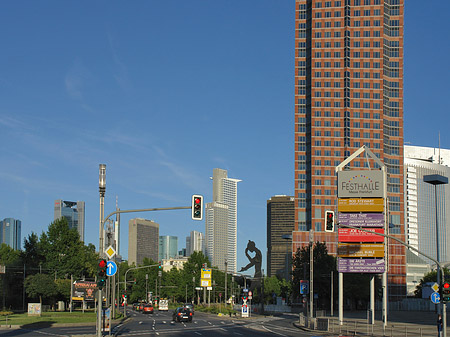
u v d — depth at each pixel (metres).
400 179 178.00
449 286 39.22
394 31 185.12
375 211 67.12
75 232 121.38
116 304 104.62
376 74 178.00
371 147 175.38
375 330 58.09
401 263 171.25
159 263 90.19
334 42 179.25
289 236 162.12
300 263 120.25
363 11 179.75
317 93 177.50
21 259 119.56
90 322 63.34
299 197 176.50
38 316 81.19
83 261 122.19
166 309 132.38
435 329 60.84
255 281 125.31
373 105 177.12
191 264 171.50
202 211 37.78
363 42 179.00
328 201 171.88
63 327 58.22
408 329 60.47
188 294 169.00
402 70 183.62
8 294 115.31
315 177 173.38
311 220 171.50
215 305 140.00
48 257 118.12
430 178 68.62
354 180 67.88
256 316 100.06
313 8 181.25
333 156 174.38
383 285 65.69
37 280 109.06
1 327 54.75
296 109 182.38
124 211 39.06
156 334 47.25
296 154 179.38
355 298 126.38
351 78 178.00
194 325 64.50
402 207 176.12
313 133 175.75
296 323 70.38
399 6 185.50
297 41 186.12
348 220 67.38
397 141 180.62
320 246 120.00
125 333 48.25
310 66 182.75
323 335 50.41
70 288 113.94
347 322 74.69
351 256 66.88
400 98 182.62
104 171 39.16
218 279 177.00
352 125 176.12
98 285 34.84
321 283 116.06
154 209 39.25
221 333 50.22
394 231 173.50
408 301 149.12
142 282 188.12
